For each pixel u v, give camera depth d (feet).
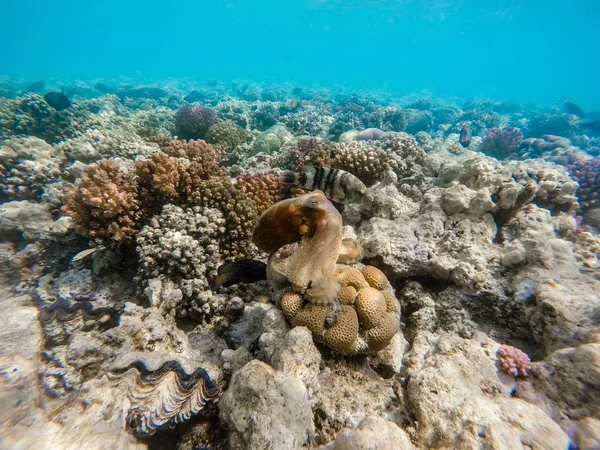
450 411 1.54
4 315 1.68
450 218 2.91
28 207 3.15
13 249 3.05
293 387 1.44
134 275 2.61
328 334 1.75
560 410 1.54
